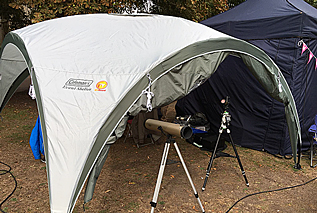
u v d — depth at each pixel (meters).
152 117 5.27
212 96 5.99
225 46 3.27
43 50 3.13
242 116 5.50
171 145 5.62
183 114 6.81
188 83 3.00
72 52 3.05
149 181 4.03
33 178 4.01
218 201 3.53
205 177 4.10
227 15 5.76
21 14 11.41
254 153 5.22
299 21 4.57
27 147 5.27
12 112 7.93
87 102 2.57
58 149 2.45
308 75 4.91
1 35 11.77
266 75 3.82
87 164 2.41
